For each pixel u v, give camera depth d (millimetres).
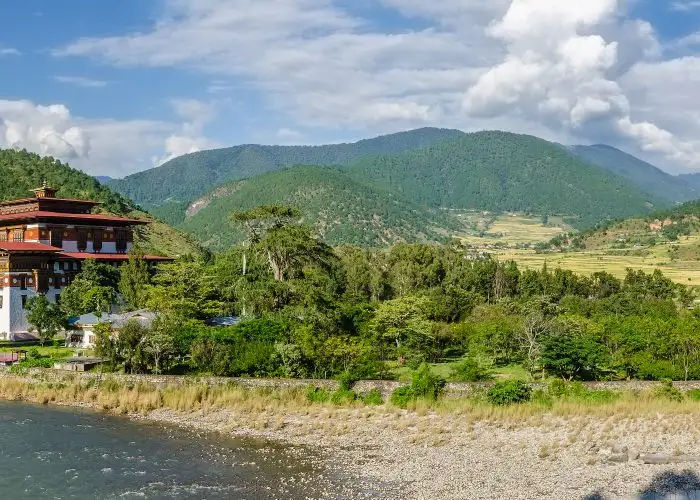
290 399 74750
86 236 150125
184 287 116625
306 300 106625
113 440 62625
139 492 48688
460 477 51938
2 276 121312
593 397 73062
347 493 48406
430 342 97812
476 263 179000
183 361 87938
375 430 65250
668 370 83562
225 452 58750
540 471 53281
